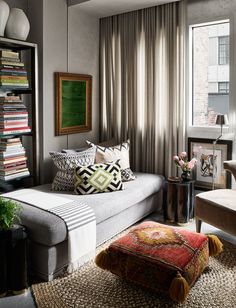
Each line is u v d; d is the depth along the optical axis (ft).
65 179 12.10
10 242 8.14
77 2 13.57
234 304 7.82
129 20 14.79
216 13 13.15
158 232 9.07
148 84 14.65
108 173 12.01
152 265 7.82
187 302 7.88
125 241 8.68
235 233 10.09
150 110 14.71
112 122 15.89
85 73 15.15
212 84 13.88
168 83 14.19
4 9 11.32
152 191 13.17
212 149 13.76
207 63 13.91
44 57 13.14
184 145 14.19
